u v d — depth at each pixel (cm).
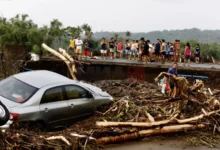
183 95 1064
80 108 945
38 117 845
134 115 989
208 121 1029
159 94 1217
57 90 901
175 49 2300
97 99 992
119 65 2092
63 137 757
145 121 945
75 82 964
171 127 948
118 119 953
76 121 942
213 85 2041
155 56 2272
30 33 5584
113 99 1064
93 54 2838
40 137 742
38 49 5281
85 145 773
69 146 747
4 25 5912
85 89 970
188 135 971
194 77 2038
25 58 1722
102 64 2064
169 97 1137
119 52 2581
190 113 1078
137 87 1349
